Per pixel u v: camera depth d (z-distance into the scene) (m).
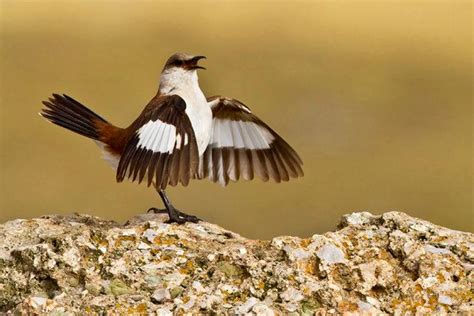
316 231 18.19
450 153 21.31
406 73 25.83
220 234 8.66
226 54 26.94
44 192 19.47
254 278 7.70
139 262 7.96
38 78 25.09
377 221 8.38
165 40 27.80
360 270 7.70
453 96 24.39
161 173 8.68
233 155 10.16
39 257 7.84
